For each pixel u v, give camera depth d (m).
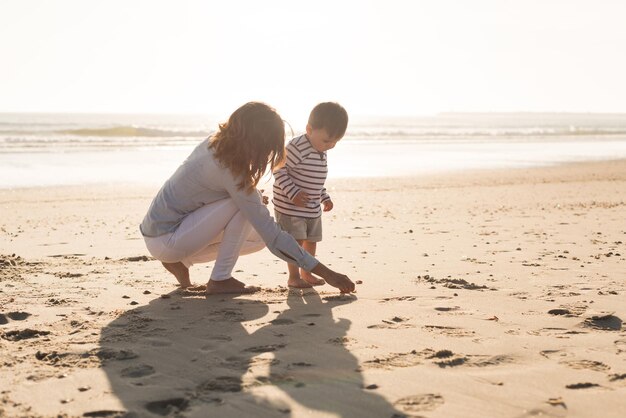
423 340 2.89
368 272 4.61
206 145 3.63
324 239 6.47
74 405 2.18
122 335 2.99
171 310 3.45
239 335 2.97
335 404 2.18
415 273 4.57
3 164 18.16
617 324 3.18
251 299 3.71
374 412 2.12
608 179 16.23
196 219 3.65
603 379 2.42
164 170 17.72
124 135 39.56
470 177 16.59
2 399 2.22
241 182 3.49
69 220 8.55
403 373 2.47
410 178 16.19
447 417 2.08
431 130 62.50
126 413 2.12
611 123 124.56
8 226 7.77
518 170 18.89
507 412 2.12
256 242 3.95
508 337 2.94
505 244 6.08
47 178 15.12
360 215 8.99
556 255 5.38
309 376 2.44
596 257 5.26
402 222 8.09
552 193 12.80
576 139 43.81
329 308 3.49
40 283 4.22
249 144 3.43
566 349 2.77
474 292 3.90
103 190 13.01
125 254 5.53
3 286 4.11
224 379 2.42
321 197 4.18
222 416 2.08
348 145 31.89
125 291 3.96
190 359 2.65
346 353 2.71
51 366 2.57
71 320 3.25
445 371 2.50
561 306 3.54
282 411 2.12
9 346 2.82
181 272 3.95
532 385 2.36
